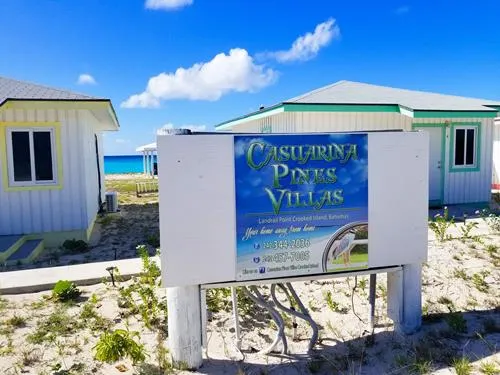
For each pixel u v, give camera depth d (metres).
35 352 4.18
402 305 4.36
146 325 4.67
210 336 4.53
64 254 8.73
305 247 3.96
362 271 4.16
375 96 13.05
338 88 14.21
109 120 13.10
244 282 3.86
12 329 4.74
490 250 7.33
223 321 4.88
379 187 4.10
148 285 6.00
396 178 4.14
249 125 17.12
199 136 3.65
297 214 3.91
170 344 3.88
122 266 7.04
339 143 3.97
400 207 4.18
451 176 13.26
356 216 4.06
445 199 13.22
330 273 4.06
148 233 10.86
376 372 3.75
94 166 13.09
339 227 4.02
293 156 3.87
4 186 9.37
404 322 4.37
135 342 4.02
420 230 4.26
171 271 3.66
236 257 3.80
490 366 3.67
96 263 7.30
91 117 11.94
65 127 9.59
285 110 11.02
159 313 5.02
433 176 13.13
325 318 4.89
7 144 9.33
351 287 5.83
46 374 3.74
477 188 13.55
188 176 3.65
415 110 11.34
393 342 4.24
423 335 4.32
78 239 9.82
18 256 8.09
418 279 4.36
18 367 3.89
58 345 4.30
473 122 13.26
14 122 9.30
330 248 4.02
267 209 3.84
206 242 3.73
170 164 3.61
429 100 13.16
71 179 9.73
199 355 3.85
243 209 3.79
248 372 3.80
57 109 9.14
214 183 3.71
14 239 8.99
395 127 12.51
